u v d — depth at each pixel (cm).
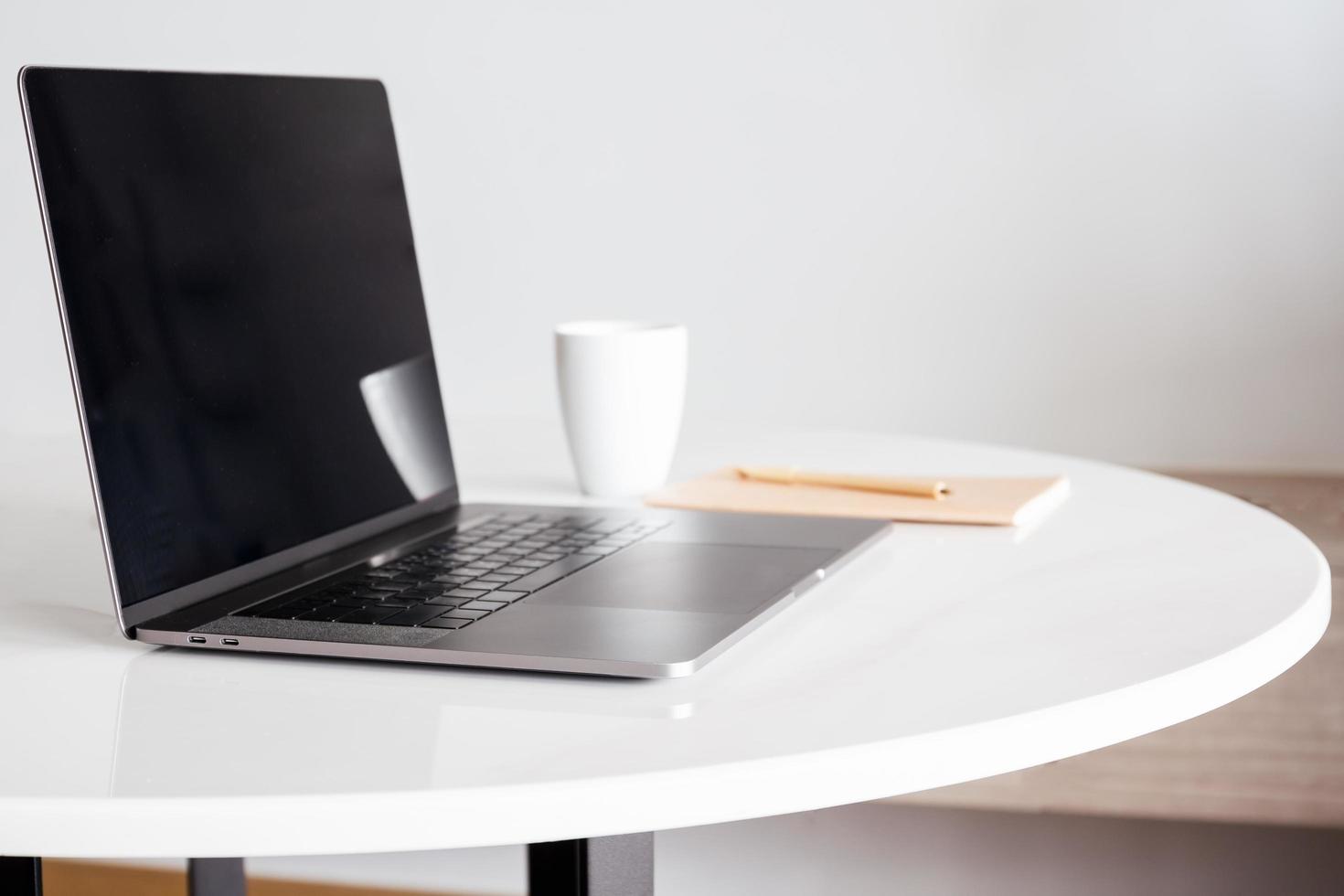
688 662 55
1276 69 193
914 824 219
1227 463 202
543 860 69
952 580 74
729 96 213
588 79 218
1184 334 201
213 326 74
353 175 93
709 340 218
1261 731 180
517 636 59
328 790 45
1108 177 201
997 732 50
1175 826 211
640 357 99
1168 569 76
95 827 44
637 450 100
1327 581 73
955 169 206
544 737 50
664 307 220
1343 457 197
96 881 238
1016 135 203
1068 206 203
